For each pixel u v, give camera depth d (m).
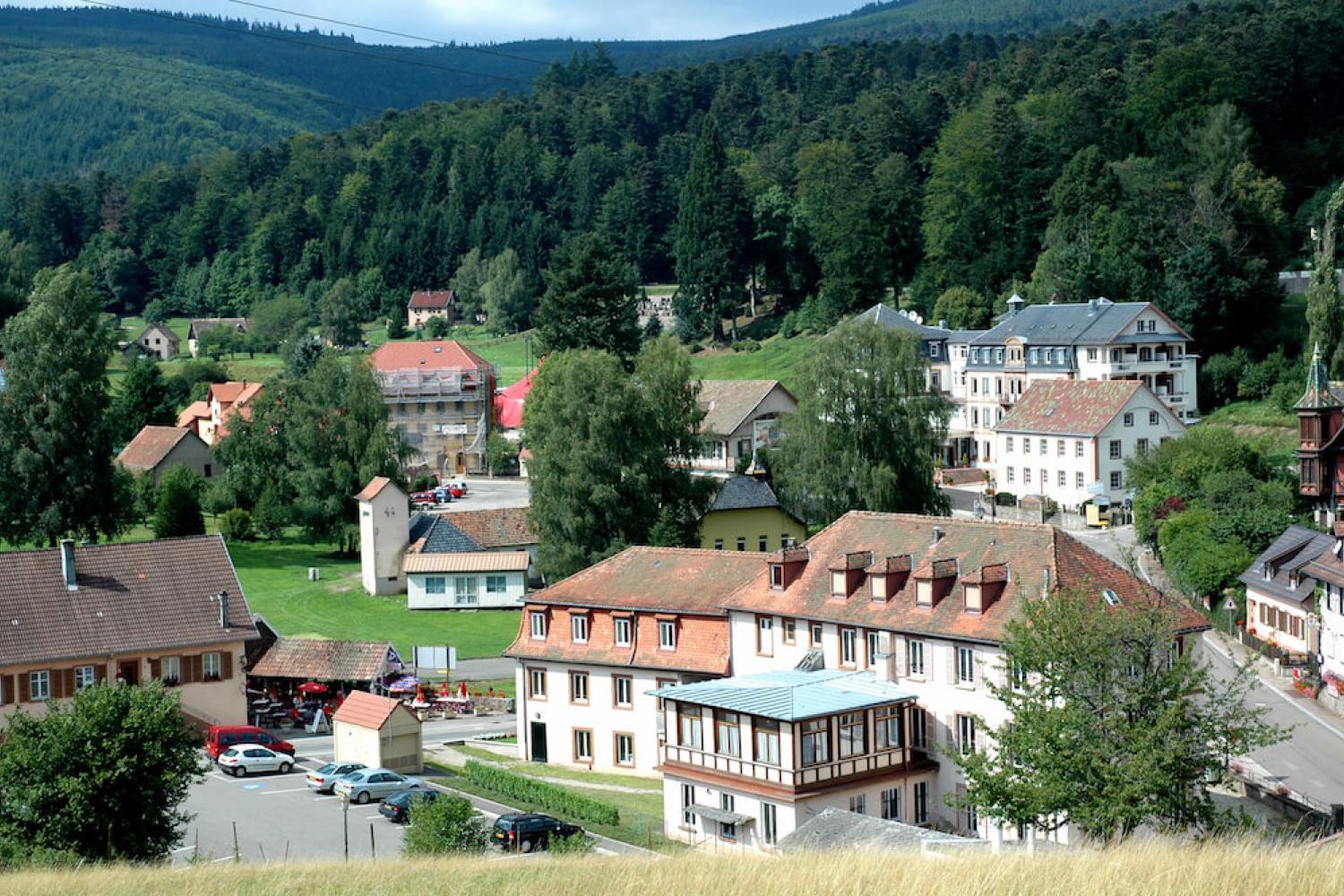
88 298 153.50
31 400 149.88
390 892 47.16
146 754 62.91
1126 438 160.12
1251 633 110.94
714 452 185.75
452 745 98.12
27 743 62.25
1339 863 40.41
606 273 194.88
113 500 151.75
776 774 73.31
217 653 97.56
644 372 137.88
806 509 135.25
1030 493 166.88
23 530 149.00
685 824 77.50
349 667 105.31
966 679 76.00
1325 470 131.50
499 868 50.62
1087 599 61.00
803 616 83.62
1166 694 57.06
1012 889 39.72
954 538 82.19
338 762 90.25
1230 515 122.81
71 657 92.81
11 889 50.78
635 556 96.56
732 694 76.69
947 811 76.75
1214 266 194.62
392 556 140.75
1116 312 183.88
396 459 160.62
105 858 61.16
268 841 75.06
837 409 132.50
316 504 156.62
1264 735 57.50
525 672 95.38
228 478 172.38
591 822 79.25
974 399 196.38
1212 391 188.38
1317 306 179.12
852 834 66.06
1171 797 55.06
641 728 90.81
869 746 75.19
